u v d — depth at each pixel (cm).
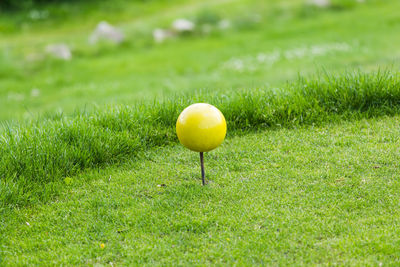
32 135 497
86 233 354
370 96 549
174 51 1471
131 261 314
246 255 309
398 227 324
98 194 417
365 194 373
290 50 1310
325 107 554
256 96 573
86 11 1955
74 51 1496
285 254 308
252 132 535
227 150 489
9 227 372
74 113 599
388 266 286
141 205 389
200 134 376
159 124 542
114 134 511
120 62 1373
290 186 397
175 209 378
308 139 493
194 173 444
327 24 1592
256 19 1739
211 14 1761
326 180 402
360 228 327
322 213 350
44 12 1888
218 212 366
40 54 1430
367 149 449
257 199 381
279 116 546
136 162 483
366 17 1638
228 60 1284
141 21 1830
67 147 482
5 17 1855
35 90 1145
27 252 338
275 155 462
